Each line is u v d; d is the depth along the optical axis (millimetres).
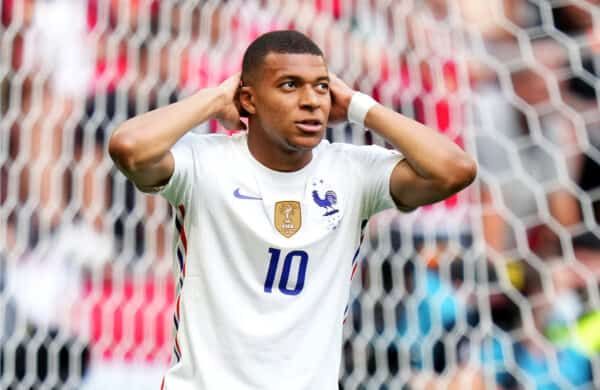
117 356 13531
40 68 14977
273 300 5574
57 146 14633
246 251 5664
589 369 14570
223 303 5559
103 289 13914
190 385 5527
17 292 13664
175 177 5695
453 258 14812
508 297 14938
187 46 15484
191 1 15586
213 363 5473
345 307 5949
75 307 13727
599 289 15383
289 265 5641
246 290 5605
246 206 5711
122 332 13695
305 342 5582
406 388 13898
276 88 5500
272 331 5492
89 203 14422
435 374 14117
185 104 5719
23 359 13328
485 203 15477
